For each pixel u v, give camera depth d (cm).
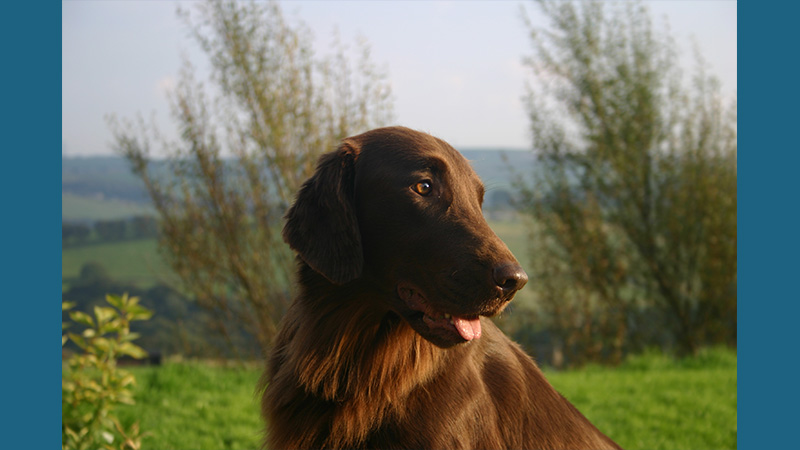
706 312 1252
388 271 270
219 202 1051
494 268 243
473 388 275
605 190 1253
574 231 1260
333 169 274
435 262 256
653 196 1249
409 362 273
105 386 453
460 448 265
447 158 274
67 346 481
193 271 1070
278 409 287
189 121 1036
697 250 1244
